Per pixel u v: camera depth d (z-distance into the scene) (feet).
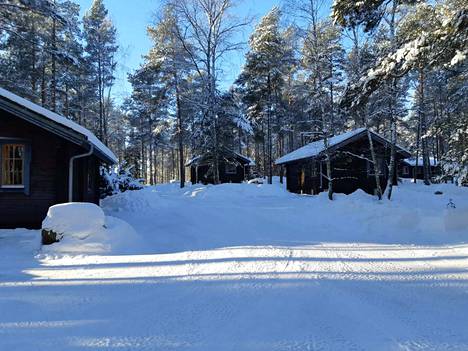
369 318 13.69
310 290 16.99
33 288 17.69
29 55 86.53
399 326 12.92
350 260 23.00
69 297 16.37
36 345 11.59
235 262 22.62
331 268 21.03
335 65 56.95
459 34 25.46
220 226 37.76
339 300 15.64
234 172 131.44
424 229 33.50
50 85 92.68
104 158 50.01
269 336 12.17
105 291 17.22
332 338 11.97
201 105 89.35
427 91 104.12
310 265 21.75
